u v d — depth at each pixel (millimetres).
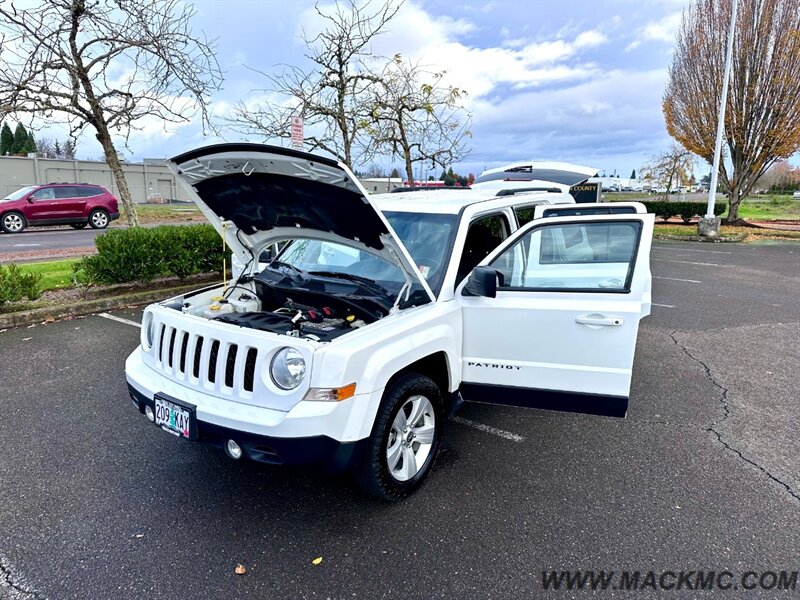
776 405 4453
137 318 6922
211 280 8961
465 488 3178
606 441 3799
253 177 2975
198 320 2861
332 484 3221
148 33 8016
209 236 8609
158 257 8062
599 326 2994
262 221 3492
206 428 2627
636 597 2334
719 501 3062
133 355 3346
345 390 2500
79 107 8391
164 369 2979
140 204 33812
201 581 2396
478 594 2338
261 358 2551
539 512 2943
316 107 8695
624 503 3037
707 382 4992
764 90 19672
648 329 6910
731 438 3855
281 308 3396
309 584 2385
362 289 3398
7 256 11859
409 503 3018
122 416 4086
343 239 3299
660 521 2873
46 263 10242
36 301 7195
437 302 3225
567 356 3098
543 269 3248
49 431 3830
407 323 2898
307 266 3953
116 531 2744
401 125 9734
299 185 2857
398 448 2982
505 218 4273
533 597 2324
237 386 2617
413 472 3086
